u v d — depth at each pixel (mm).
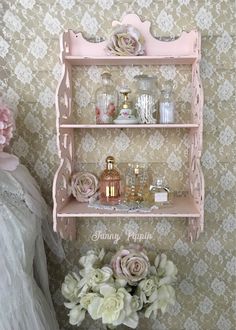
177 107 1322
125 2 1293
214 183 1343
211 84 1309
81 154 1359
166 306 1177
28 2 1306
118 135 1348
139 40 1260
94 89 1332
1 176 1141
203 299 1394
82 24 1306
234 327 1402
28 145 1363
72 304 1209
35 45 1322
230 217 1356
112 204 1261
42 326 1082
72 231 1346
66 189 1283
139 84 1234
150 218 1376
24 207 1150
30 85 1339
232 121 1320
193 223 1270
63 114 1214
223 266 1379
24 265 1063
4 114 1153
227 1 1279
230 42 1293
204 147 1332
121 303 1089
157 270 1247
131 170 1315
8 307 1008
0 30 1318
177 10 1290
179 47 1276
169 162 1348
